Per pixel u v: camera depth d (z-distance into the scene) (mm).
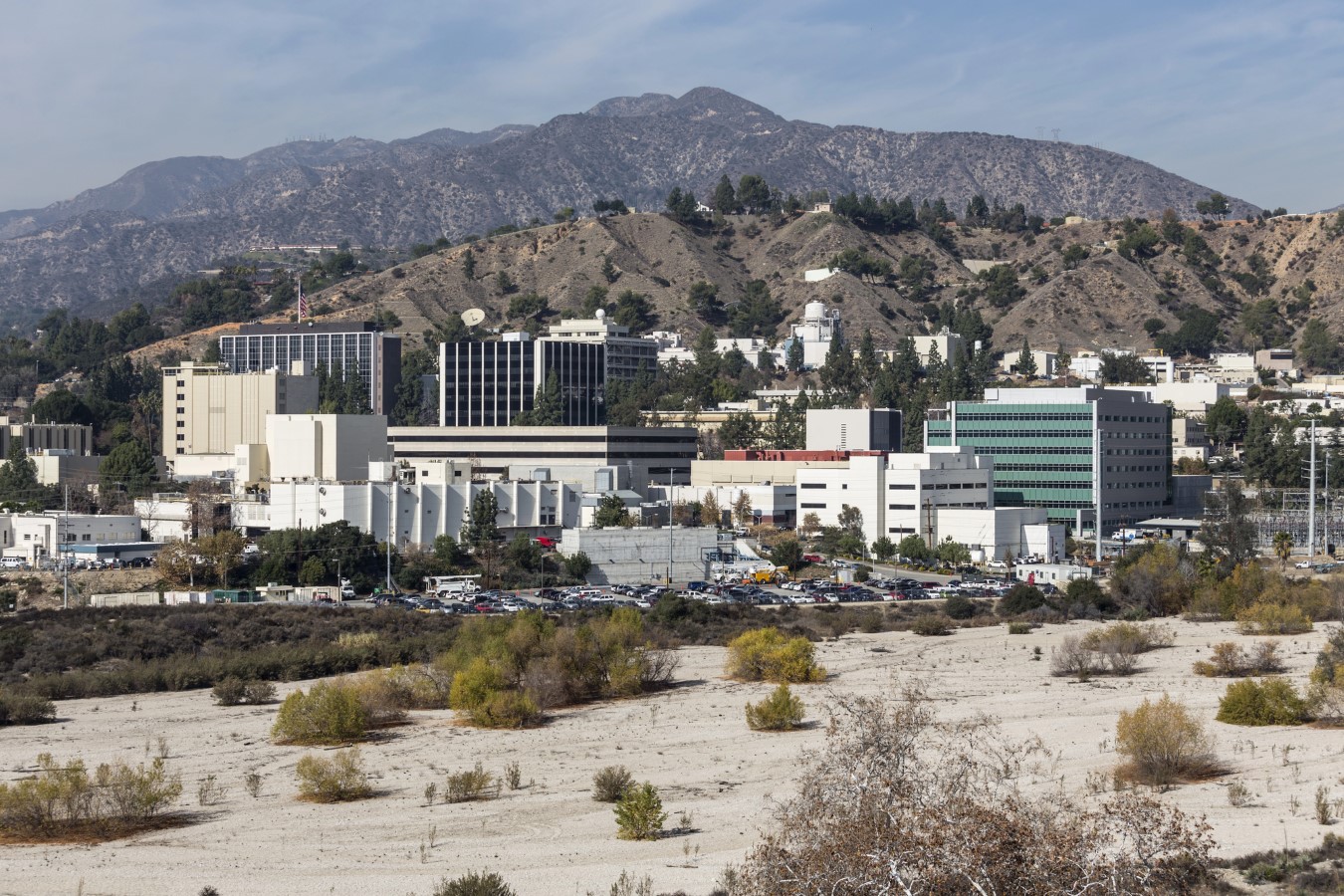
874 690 135250
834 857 54438
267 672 151500
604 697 136500
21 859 82688
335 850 83625
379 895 74188
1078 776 94688
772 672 143500
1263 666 142625
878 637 179000
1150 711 97688
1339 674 116875
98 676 146500
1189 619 190500
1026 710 121562
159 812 94375
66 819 91812
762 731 117375
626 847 82312
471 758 109688
